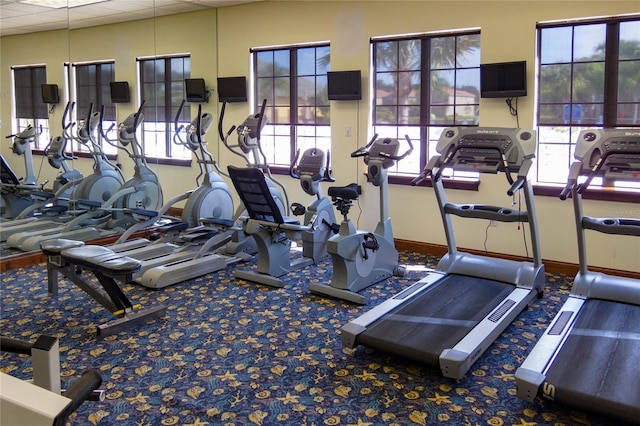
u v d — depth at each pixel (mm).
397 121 6164
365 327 3488
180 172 7414
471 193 5684
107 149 6535
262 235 5039
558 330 3348
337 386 3143
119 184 6664
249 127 5602
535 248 4375
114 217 6578
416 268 5449
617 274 4992
